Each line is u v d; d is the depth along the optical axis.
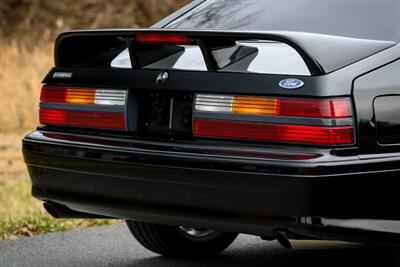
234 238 7.94
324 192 5.58
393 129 5.89
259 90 5.83
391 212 5.89
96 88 6.46
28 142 6.66
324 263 7.71
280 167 5.59
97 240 8.80
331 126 5.66
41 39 31.89
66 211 6.79
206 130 5.98
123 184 6.18
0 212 10.16
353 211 5.71
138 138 6.22
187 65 6.19
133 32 6.21
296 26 6.65
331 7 6.72
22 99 19.67
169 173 5.94
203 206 5.88
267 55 6.05
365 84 5.81
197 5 7.52
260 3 7.05
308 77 5.73
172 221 6.18
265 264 7.69
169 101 6.18
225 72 5.97
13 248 8.45
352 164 5.67
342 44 5.91
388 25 6.39
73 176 6.43
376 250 8.10
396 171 5.86
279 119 5.76
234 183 5.73
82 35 6.52
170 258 7.91
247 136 5.85
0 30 33.38
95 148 6.27
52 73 6.75
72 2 34.53
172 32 6.02
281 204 5.63
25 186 12.20
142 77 6.27
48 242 8.70
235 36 5.83
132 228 7.55
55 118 6.67
